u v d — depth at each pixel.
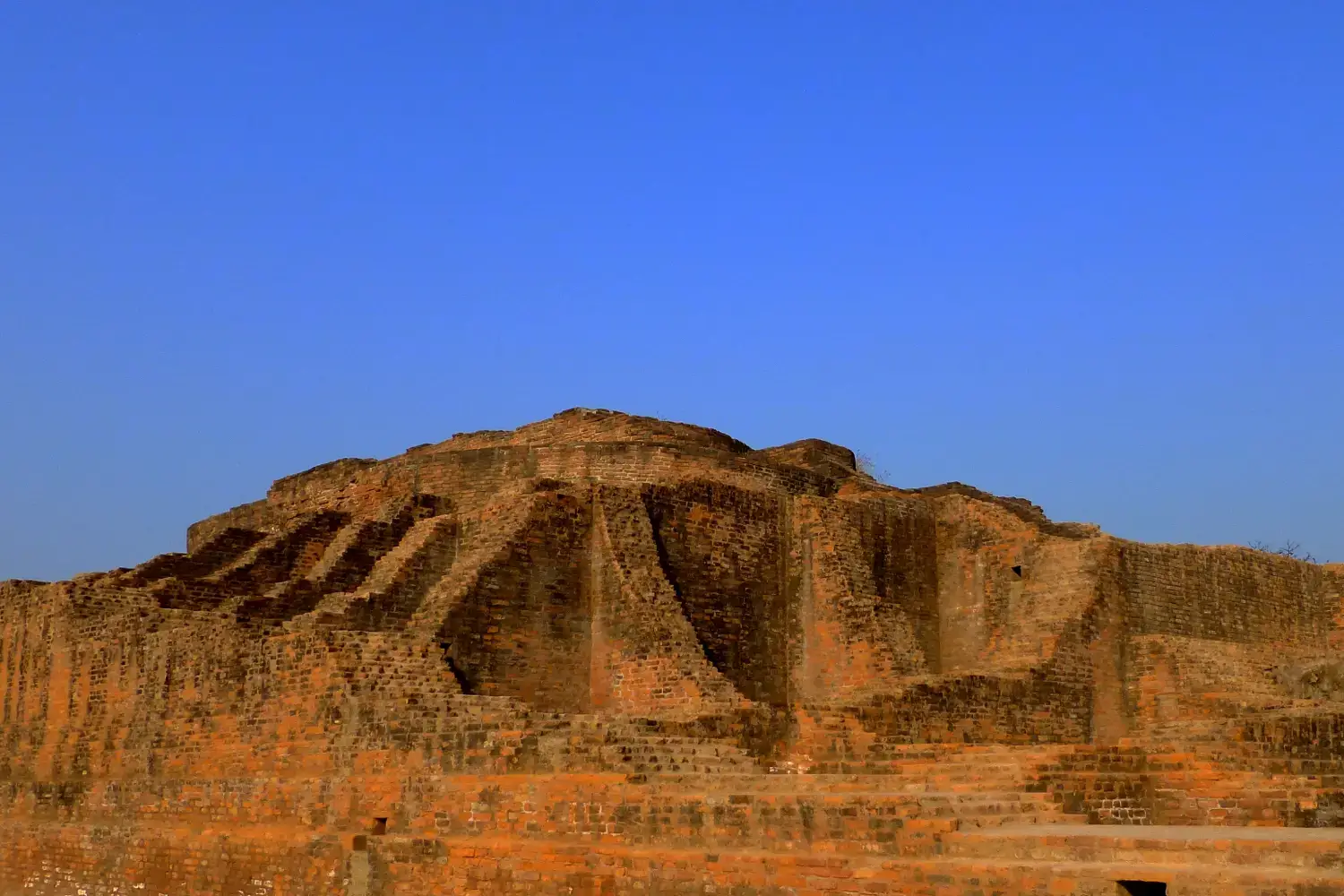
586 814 31.50
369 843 35.34
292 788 39.25
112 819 46.03
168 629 47.16
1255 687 50.28
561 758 33.97
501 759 34.66
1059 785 32.41
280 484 63.09
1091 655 50.81
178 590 51.34
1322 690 52.25
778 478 55.09
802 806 27.62
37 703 53.12
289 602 48.44
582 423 57.50
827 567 51.41
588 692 46.19
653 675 44.38
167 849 42.34
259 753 41.47
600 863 29.94
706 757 35.47
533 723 36.16
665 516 49.28
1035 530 54.22
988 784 31.97
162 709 46.22
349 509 56.78
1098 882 22.59
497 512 47.44
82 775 49.50
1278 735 40.31
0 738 54.81
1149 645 51.66
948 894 24.19
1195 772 33.38
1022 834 25.03
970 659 54.28
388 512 52.34
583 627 46.66
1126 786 33.16
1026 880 23.36
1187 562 55.66
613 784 32.03
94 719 49.62
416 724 36.72
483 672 44.00
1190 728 42.31
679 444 53.66
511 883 31.67
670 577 48.75
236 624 44.06
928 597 55.75
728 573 50.47
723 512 51.00
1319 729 41.53
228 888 39.53
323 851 36.53
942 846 25.42
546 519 46.66
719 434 58.56
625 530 47.62
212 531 65.00
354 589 50.09
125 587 52.53
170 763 45.16
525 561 45.81
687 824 29.36
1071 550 52.91
